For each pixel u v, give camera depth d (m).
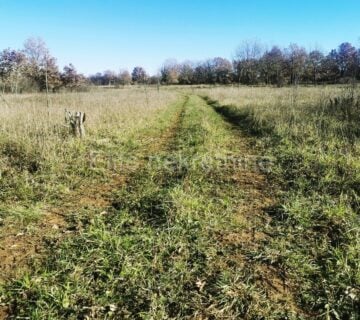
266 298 3.37
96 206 5.54
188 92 46.59
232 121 15.84
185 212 4.96
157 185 6.43
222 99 26.00
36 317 3.07
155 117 15.83
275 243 4.30
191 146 9.81
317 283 3.56
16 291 3.42
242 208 5.43
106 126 11.88
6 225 4.79
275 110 14.33
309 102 16.19
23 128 9.23
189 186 6.26
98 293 3.40
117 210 5.31
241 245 4.30
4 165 6.96
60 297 3.27
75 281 3.53
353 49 57.44
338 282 3.51
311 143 9.13
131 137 10.98
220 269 3.82
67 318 3.09
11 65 13.50
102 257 3.92
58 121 10.73
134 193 6.01
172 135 11.95
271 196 5.91
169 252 4.13
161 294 3.38
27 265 3.88
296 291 3.48
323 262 3.91
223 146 10.05
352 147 8.21
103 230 4.59
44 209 5.38
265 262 3.96
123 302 3.30
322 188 6.00
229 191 6.15
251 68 61.97
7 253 4.12
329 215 4.88
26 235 4.57
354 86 14.11
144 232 4.52
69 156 7.77
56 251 4.12
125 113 14.91
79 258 3.91
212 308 3.24
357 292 3.38
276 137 10.37
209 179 6.79
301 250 4.15
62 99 20.20
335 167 6.80
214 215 5.06
